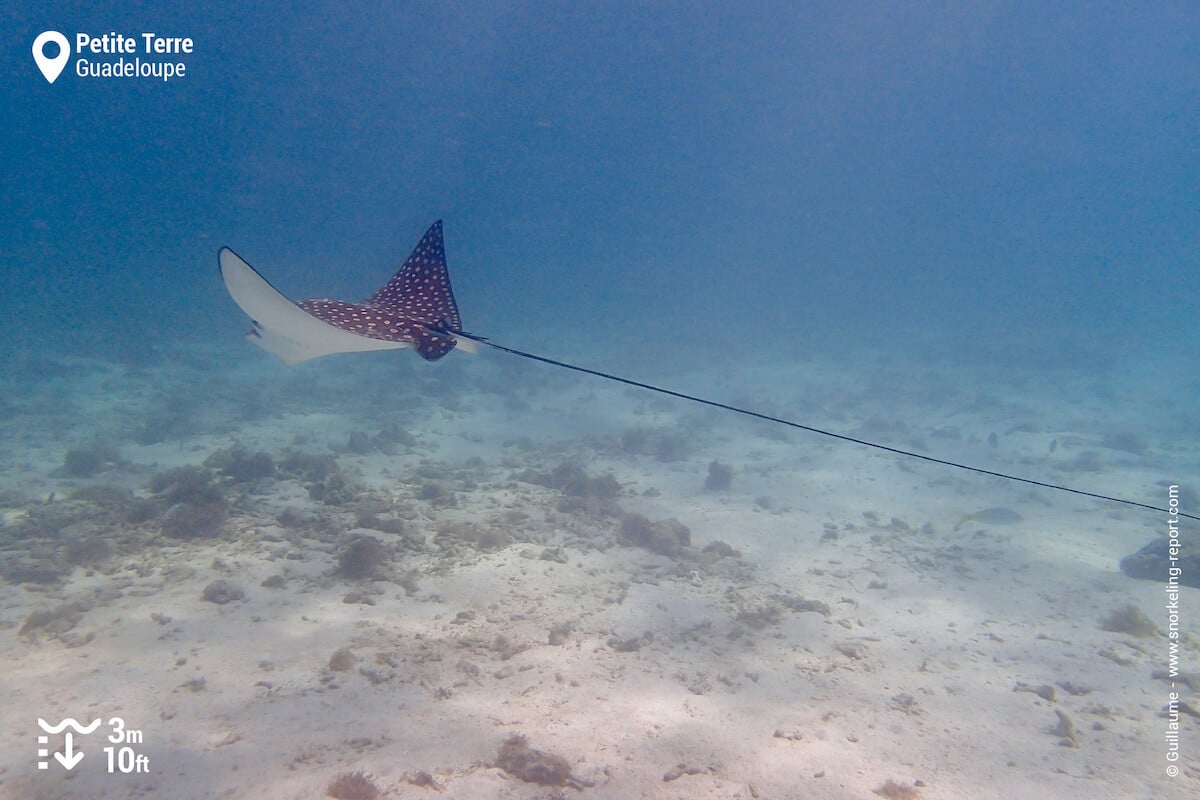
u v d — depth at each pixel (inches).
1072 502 447.5
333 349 198.4
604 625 240.7
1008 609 282.2
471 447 520.7
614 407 727.7
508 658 211.5
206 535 289.1
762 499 422.3
